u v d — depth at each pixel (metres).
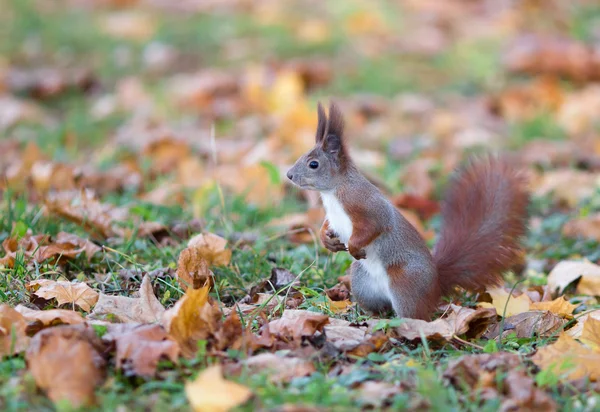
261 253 10.56
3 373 6.63
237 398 6.17
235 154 16.02
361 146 16.98
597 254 11.20
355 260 8.84
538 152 16.09
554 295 9.99
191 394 6.19
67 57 22.77
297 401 6.32
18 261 8.98
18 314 7.32
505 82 21.41
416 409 6.33
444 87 21.23
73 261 9.73
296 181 8.64
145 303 8.08
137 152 15.94
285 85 19.30
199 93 19.59
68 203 10.95
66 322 7.48
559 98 19.69
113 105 19.14
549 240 11.98
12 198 12.60
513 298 9.24
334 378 6.79
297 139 16.61
